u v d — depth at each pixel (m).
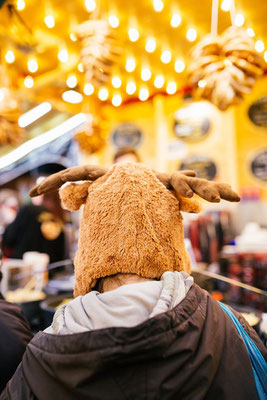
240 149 4.27
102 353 0.63
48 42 2.98
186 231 3.22
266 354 0.87
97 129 3.49
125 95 4.52
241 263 2.81
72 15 2.57
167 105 4.52
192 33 2.46
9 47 2.98
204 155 4.36
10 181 5.47
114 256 0.84
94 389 0.64
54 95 4.11
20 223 3.30
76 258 0.93
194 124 4.40
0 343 1.11
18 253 3.25
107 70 1.86
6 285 2.13
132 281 0.85
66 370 0.66
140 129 4.66
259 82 4.16
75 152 4.89
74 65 3.28
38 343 0.74
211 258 3.21
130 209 0.86
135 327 0.65
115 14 2.57
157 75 3.74
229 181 4.25
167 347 0.66
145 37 2.90
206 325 0.76
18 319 1.21
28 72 3.62
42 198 3.52
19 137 3.01
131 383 0.64
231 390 0.72
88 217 0.91
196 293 0.82
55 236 3.30
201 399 0.67
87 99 3.55
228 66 1.74
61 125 4.76
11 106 2.91
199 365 0.69
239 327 0.87
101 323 0.71
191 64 1.85
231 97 1.72
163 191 0.92
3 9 2.44
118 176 0.91
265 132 4.17
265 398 0.78
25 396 0.74
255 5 2.40
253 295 2.09
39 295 2.06
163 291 0.77
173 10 2.50
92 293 0.79
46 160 5.16
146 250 0.84
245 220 4.07
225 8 2.13
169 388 0.64
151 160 4.61
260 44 2.34
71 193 0.95
